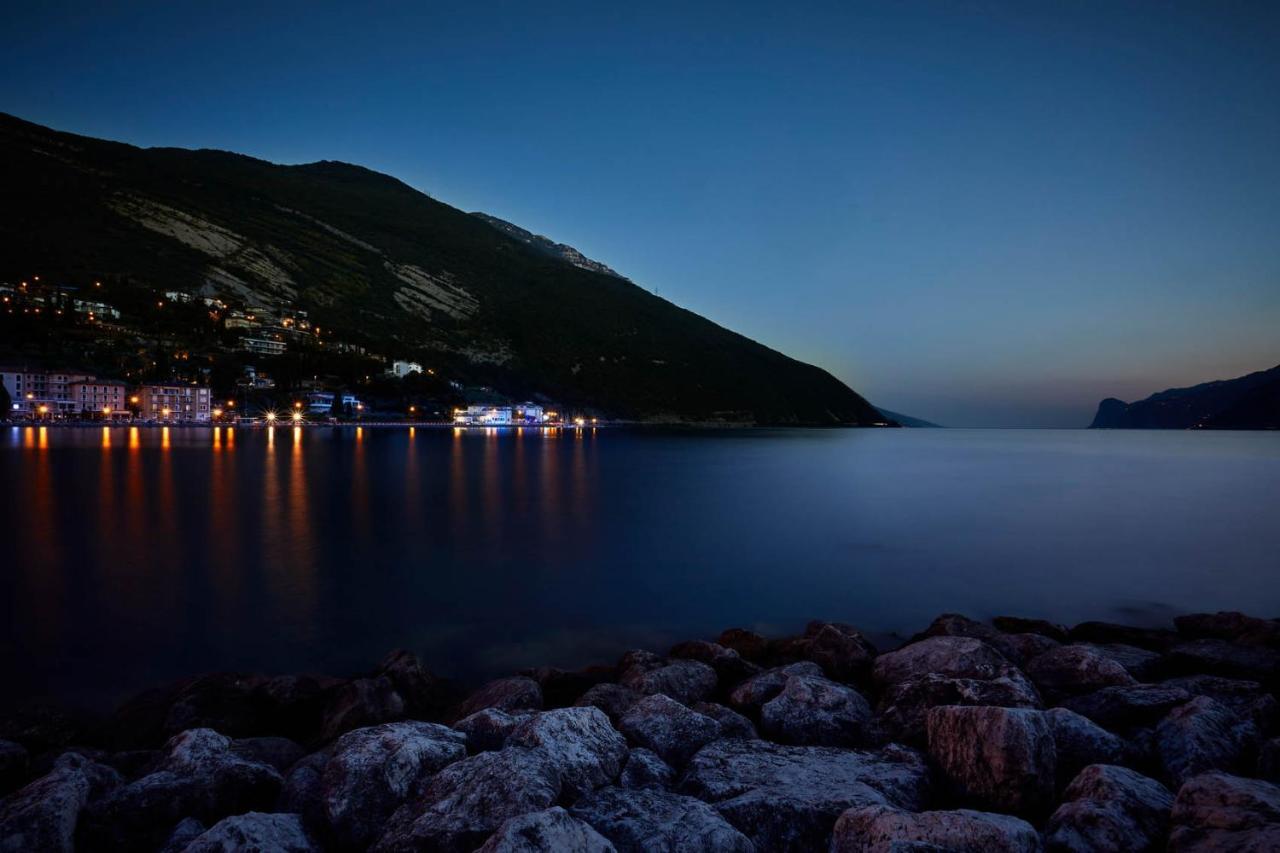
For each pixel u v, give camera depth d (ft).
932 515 125.80
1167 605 65.92
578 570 80.53
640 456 315.99
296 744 30.66
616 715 31.40
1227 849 15.84
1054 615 62.64
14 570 77.66
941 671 34.14
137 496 140.46
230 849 18.65
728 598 68.33
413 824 19.76
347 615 61.87
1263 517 121.39
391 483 176.45
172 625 58.65
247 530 104.88
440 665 48.80
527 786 20.49
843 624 49.67
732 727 28.71
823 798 20.85
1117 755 24.21
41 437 350.64
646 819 19.63
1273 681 36.94
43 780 22.27
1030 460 300.61
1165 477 209.26
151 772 25.45
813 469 241.96
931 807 22.29
